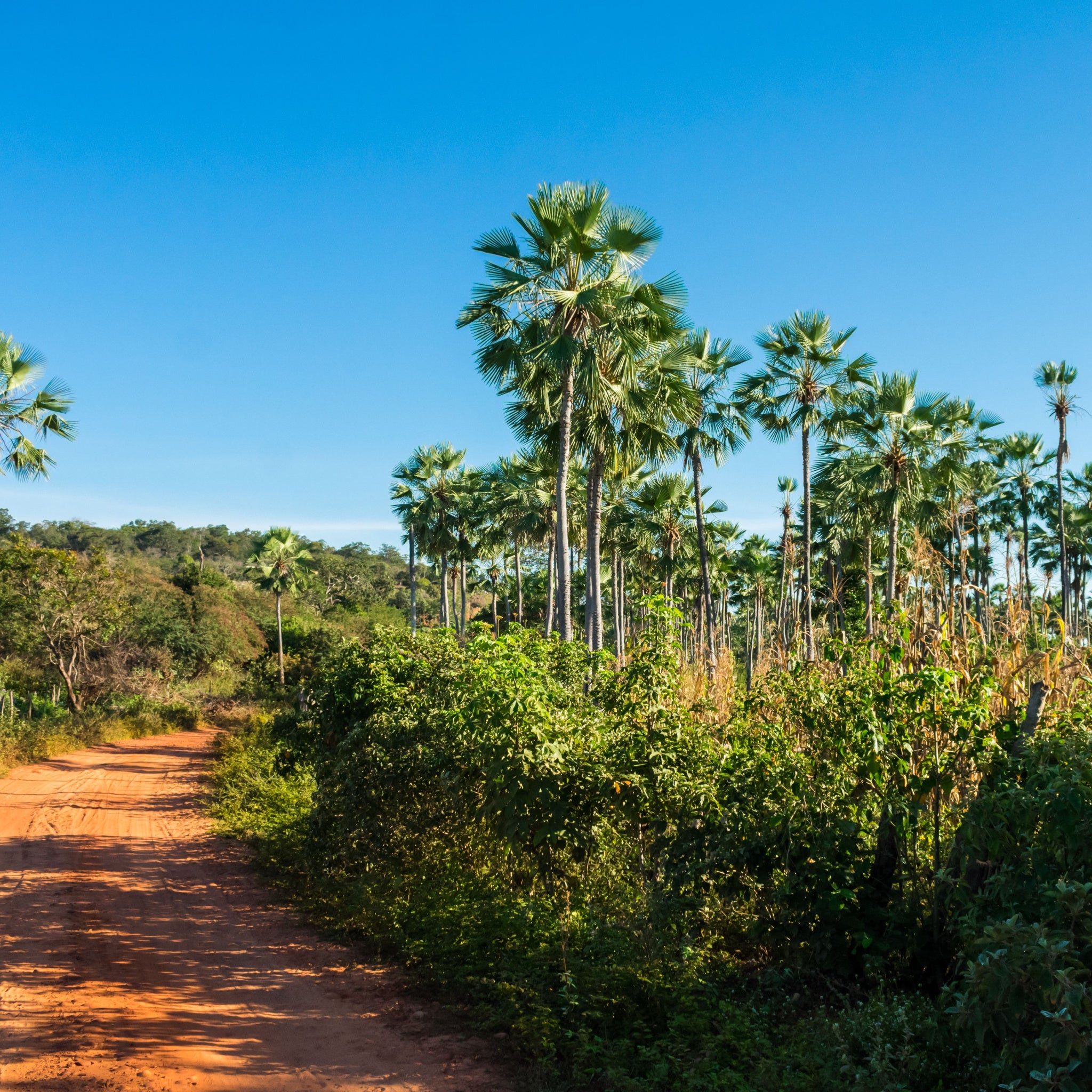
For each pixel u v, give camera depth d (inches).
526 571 2113.7
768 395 970.1
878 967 217.8
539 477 1172.5
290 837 445.1
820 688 254.2
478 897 293.3
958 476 879.7
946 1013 172.4
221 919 346.0
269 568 1979.6
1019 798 180.4
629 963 226.1
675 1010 211.8
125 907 361.7
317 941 313.0
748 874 246.5
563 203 559.5
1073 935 148.9
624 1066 187.2
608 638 1691.7
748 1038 191.3
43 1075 192.9
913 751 242.4
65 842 510.0
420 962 277.0
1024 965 142.2
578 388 599.5
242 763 727.1
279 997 252.4
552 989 231.6
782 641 370.9
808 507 930.7
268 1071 198.2
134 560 3553.2
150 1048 209.8
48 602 1300.4
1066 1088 128.3
